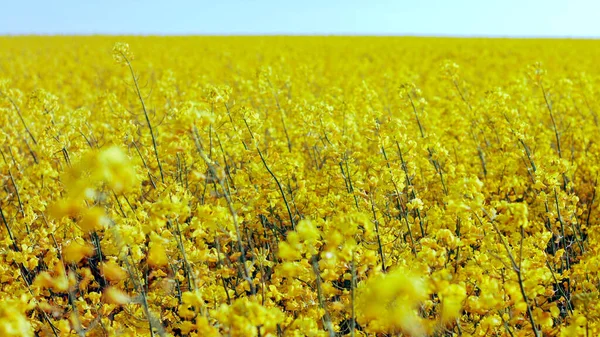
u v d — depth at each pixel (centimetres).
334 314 307
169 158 524
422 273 260
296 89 979
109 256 326
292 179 486
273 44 3177
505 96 549
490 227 317
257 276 323
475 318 294
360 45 3109
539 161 429
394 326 226
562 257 394
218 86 444
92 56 2491
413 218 440
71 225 355
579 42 3366
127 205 384
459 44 3161
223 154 430
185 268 350
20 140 647
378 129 429
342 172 454
